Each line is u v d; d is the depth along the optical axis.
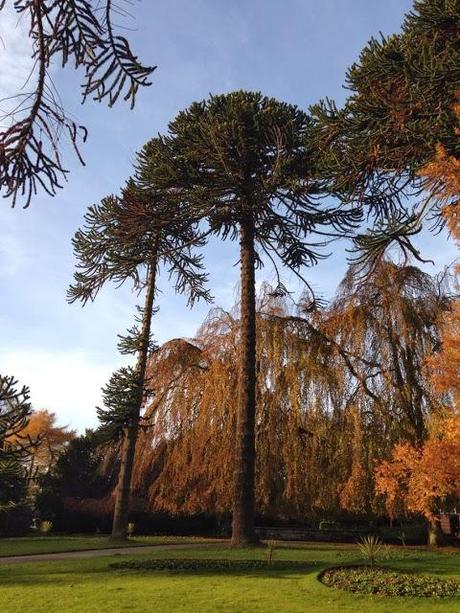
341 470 15.72
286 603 6.80
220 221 14.85
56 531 26.44
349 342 16.36
